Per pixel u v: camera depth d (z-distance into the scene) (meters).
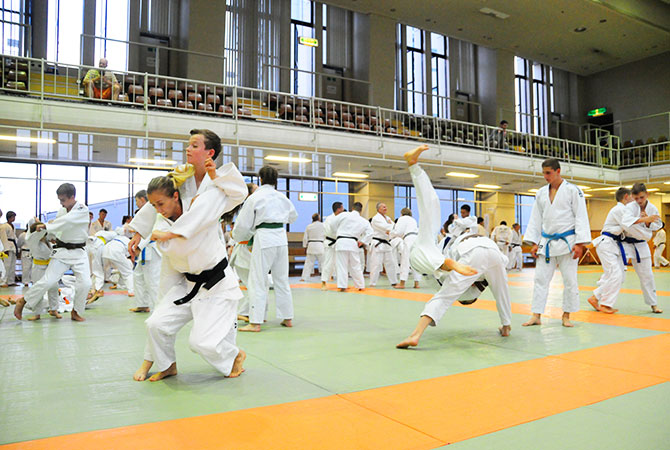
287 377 2.97
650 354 3.62
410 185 17.53
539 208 5.18
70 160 12.36
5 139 9.82
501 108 19.75
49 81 13.02
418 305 6.77
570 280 4.93
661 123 21.25
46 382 2.87
